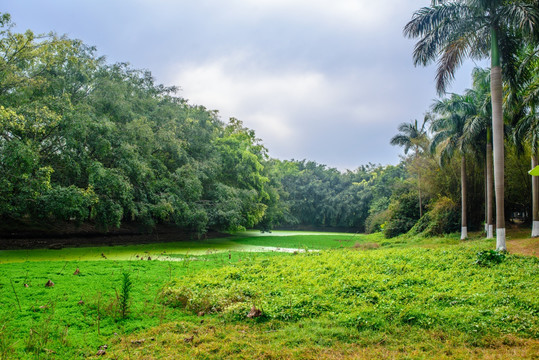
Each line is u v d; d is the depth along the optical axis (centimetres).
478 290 798
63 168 1945
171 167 2670
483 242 1948
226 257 1608
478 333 584
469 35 1520
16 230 1958
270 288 893
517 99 1666
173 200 2262
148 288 913
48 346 543
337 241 3102
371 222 4566
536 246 1636
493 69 1455
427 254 1330
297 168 7075
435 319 641
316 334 603
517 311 645
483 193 2922
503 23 1453
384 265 1129
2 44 1706
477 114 2220
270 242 2806
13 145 1568
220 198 2708
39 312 692
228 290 843
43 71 1922
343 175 7131
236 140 3306
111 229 2369
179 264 1328
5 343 532
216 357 519
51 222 2120
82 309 716
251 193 2972
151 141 2252
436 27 1565
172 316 713
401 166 5484
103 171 1817
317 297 797
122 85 2280
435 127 2473
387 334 605
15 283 918
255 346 554
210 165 2736
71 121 1753
